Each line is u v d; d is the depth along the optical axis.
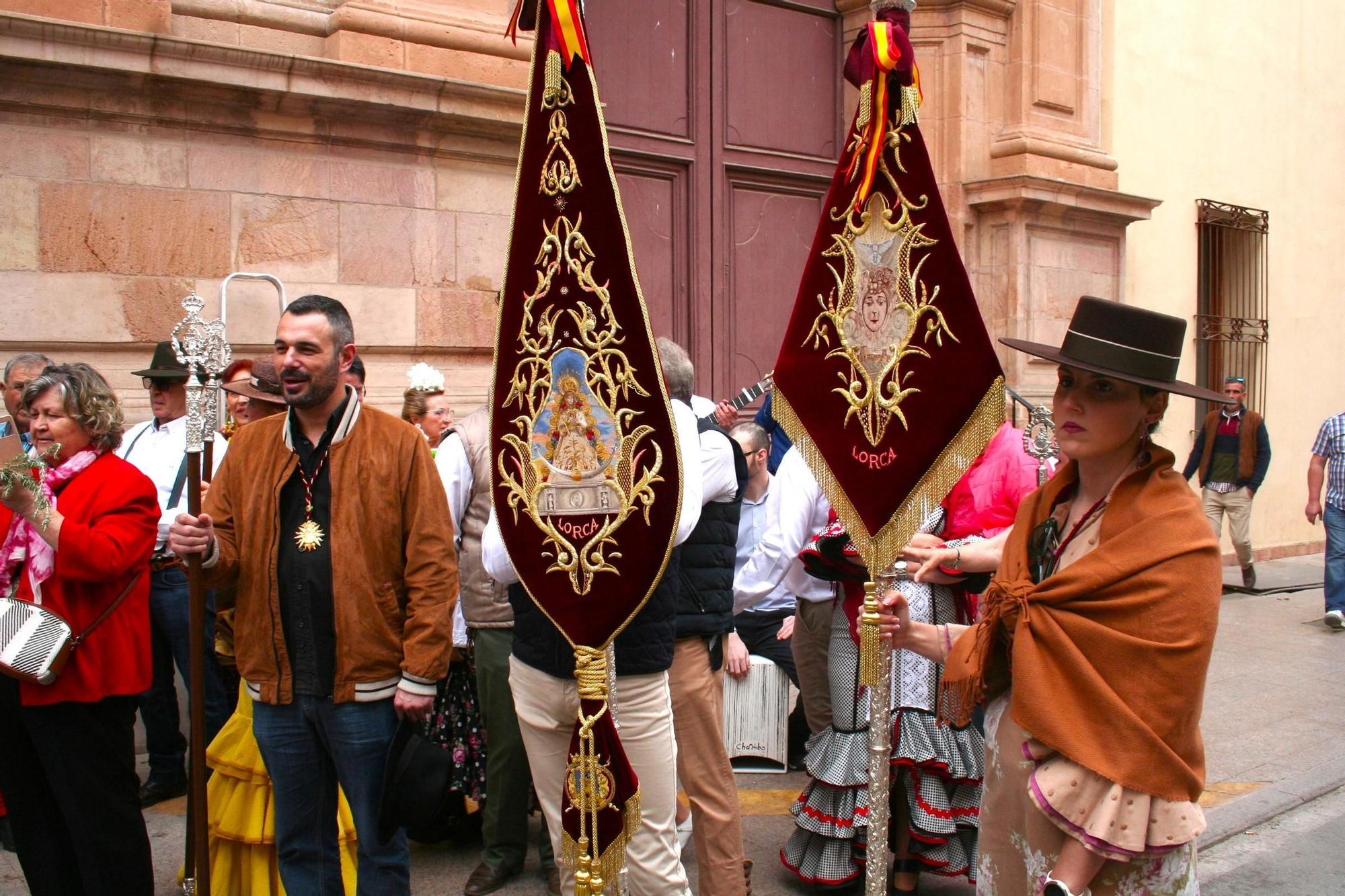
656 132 7.56
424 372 5.39
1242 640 8.57
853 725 3.86
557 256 2.62
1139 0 10.68
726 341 7.93
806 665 4.46
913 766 3.71
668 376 3.52
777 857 4.43
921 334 2.71
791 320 2.96
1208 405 11.68
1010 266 8.90
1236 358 12.13
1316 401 13.19
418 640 3.06
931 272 2.70
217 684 4.79
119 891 3.34
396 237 5.74
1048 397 8.96
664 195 7.65
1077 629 2.18
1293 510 12.91
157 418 4.77
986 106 8.98
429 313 5.86
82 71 4.79
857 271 2.84
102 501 3.33
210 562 3.11
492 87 5.80
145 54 4.88
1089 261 9.59
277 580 3.10
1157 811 2.11
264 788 3.48
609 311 2.55
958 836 3.79
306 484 3.13
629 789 2.64
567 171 2.58
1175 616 2.12
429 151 5.83
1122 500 2.27
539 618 2.99
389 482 3.12
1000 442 3.60
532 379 2.68
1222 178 11.76
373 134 5.63
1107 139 10.12
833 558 3.75
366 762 3.11
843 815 3.86
